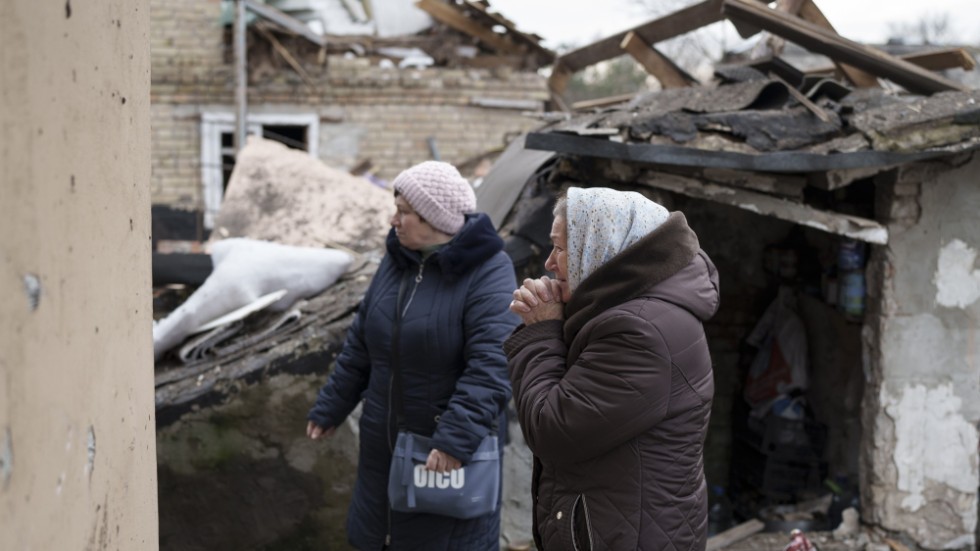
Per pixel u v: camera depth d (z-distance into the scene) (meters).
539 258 4.45
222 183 10.86
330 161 10.95
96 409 1.43
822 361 5.44
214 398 4.17
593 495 2.09
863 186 4.67
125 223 1.65
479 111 11.17
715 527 5.79
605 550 2.06
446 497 2.88
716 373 6.12
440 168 3.05
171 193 10.73
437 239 3.04
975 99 4.04
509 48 11.11
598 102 6.67
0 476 1.01
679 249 2.10
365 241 5.33
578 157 4.52
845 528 4.59
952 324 4.41
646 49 5.55
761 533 4.75
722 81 4.69
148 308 1.88
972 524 4.50
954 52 4.87
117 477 1.58
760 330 5.76
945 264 4.36
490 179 5.78
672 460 2.07
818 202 4.65
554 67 6.81
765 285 6.02
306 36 10.47
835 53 4.51
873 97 4.20
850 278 4.57
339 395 3.31
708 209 5.81
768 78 4.45
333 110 10.91
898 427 4.42
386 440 3.07
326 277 4.64
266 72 10.78
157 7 10.68
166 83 10.67
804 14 4.81
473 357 2.92
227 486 4.20
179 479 4.16
